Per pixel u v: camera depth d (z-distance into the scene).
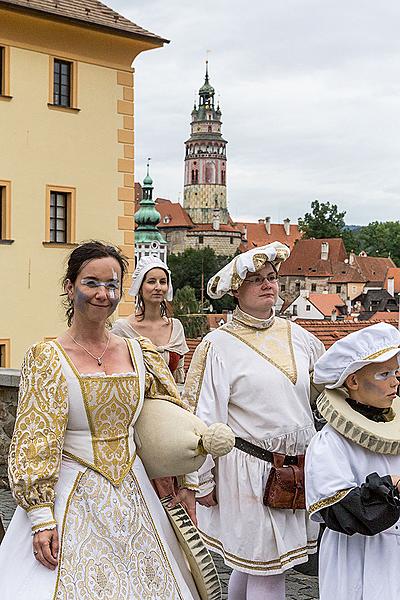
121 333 6.44
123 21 25.39
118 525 3.49
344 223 138.25
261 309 4.62
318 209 137.75
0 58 23.38
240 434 4.49
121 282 3.67
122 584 3.42
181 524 3.73
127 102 25.80
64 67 24.66
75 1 24.72
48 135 24.16
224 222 168.25
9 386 9.22
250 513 4.41
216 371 4.53
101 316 3.59
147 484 3.67
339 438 3.62
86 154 24.94
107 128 25.38
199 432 3.70
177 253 149.50
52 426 3.41
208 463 4.46
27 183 23.77
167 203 159.00
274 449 4.46
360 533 3.41
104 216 25.33
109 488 3.52
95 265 3.57
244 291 4.63
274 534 4.40
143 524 3.57
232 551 4.46
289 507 4.38
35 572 3.34
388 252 155.25
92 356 3.60
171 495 3.81
